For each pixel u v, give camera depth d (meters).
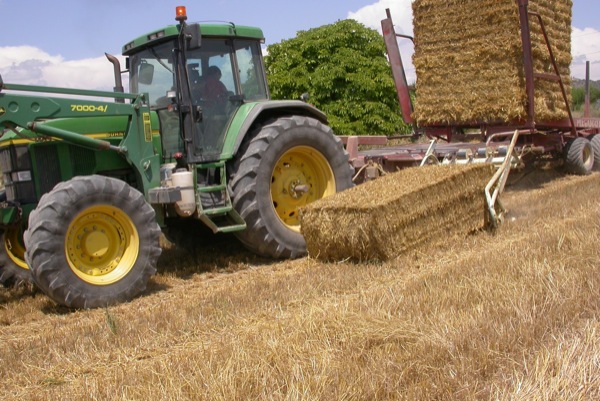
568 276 4.34
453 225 6.51
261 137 6.25
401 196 5.85
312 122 6.68
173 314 4.61
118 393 3.15
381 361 3.19
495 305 3.89
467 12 9.60
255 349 3.49
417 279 4.90
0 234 5.81
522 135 9.64
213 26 6.24
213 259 6.79
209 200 6.17
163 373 3.32
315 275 5.48
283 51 17.30
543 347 3.21
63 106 5.36
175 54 6.01
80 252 5.20
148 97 6.00
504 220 7.13
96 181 5.19
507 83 9.29
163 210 6.14
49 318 4.99
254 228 6.23
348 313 3.98
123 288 5.25
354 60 16.66
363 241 5.70
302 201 6.86
